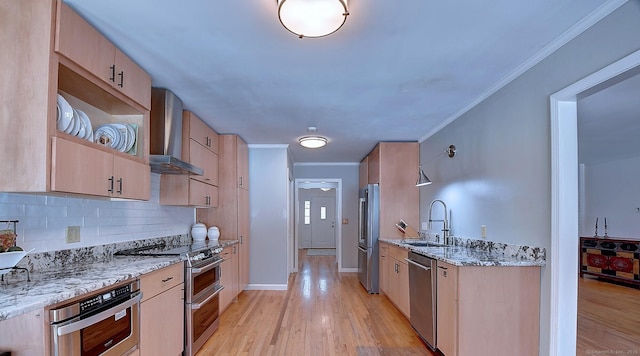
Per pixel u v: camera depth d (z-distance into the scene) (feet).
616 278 19.83
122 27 6.63
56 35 5.57
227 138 15.78
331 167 24.22
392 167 17.01
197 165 12.72
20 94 5.45
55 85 5.58
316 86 9.83
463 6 6.00
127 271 6.77
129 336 6.56
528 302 8.05
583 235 23.77
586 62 6.60
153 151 9.89
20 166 5.40
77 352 5.16
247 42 7.28
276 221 17.81
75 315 5.17
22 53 5.50
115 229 9.43
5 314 4.14
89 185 6.31
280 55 7.89
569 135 7.34
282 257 17.75
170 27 6.65
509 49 7.61
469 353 8.02
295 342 10.71
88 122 6.86
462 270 8.11
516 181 8.86
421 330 10.58
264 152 17.99
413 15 6.27
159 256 9.10
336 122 13.70
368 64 8.38
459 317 8.05
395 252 14.20
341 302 15.37
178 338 8.96
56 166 5.49
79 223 8.07
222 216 15.48
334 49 7.61
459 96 10.66
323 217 40.34
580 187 24.14
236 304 14.97
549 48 7.48
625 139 16.58
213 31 6.82
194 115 12.49
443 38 7.12
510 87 9.16
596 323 12.66
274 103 11.34
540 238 7.93
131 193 7.72
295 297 16.19
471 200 11.37
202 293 10.38
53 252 7.29
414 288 11.31
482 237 10.64
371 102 11.24
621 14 5.87
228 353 9.89
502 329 8.05
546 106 7.73
